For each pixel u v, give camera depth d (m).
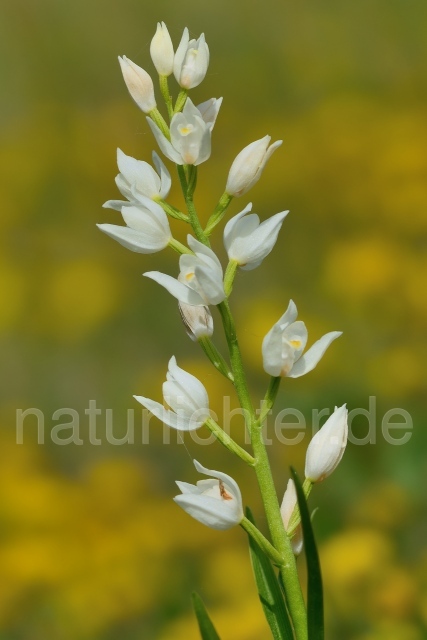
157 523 1.08
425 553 0.98
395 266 1.31
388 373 1.18
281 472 1.14
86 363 1.44
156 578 1.04
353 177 1.46
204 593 1.03
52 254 1.57
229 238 0.66
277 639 0.66
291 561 0.65
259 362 1.29
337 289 1.32
